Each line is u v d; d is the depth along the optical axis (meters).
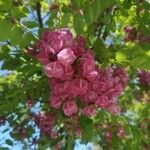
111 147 6.64
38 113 7.02
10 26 3.88
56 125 6.95
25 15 4.14
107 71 4.34
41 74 4.97
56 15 4.47
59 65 3.90
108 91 4.27
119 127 6.38
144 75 6.96
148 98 8.30
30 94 5.16
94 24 4.98
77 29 4.16
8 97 5.18
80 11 4.25
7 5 4.07
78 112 5.14
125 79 4.71
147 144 7.04
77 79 4.09
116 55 4.10
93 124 5.73
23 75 5.11
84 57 4.04
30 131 7.20
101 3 4.29
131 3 5.61
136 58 3.93
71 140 6.38
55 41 3.92
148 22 5.68
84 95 4.25
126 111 8.90
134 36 6.11
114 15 5.46
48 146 7.51
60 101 4.29
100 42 4.38
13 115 6.72
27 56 4.81
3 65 4.86
